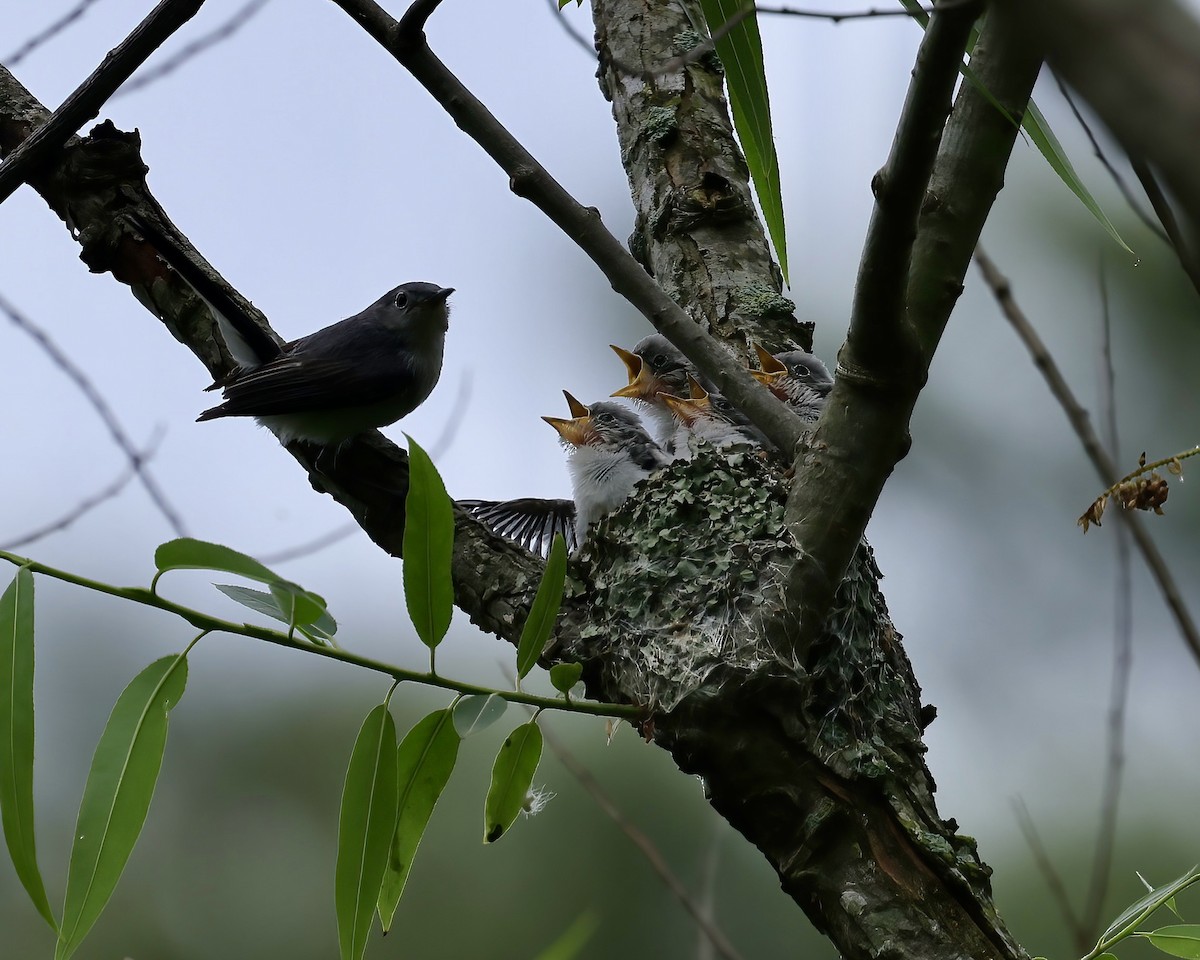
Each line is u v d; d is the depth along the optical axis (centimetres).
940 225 542
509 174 615
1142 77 160
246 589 439
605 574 632
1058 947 927
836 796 532
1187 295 1116
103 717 1051
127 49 687
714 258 880
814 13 412
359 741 442
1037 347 491
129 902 1008
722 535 610
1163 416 1146
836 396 564
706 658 554
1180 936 476
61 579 415
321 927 1013
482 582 638
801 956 949
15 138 774
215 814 1049
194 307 775
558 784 1016
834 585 565
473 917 966
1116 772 528
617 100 938
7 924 986
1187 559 1156
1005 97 501
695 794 1012
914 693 700
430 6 582
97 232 765
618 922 956
